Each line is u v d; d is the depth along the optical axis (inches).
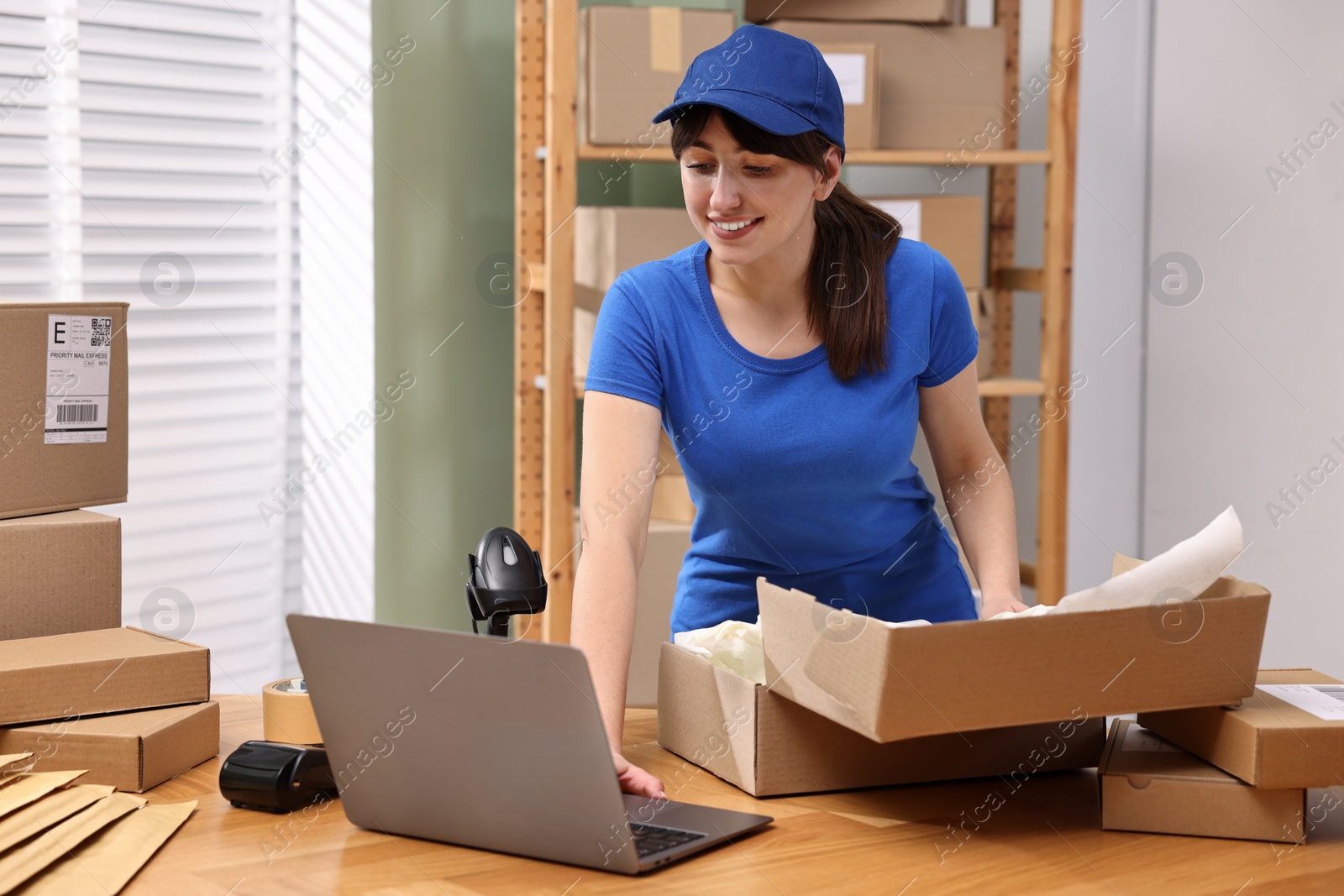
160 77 90.4
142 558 93.0
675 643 47.5
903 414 55.9
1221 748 39.5
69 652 45.8
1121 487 114.7
